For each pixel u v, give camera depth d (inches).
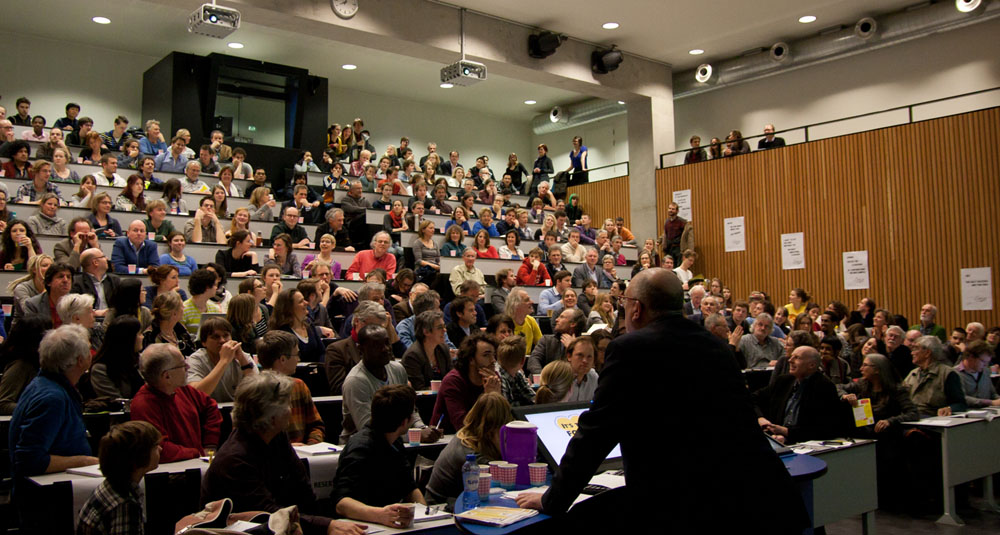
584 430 97.0
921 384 277.3
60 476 131.0
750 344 317.1
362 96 684.7
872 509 200.1
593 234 541.6
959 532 223.9
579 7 448.1
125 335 170.7
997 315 413.7
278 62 603.5
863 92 520.4
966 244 426.3
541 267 401.7
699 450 92.3
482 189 636.1
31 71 542.0
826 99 538.6
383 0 403.9
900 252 449.7
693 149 541.0
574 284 415.2
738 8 460.1
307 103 598.9
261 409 121.0
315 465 142.4
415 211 434.6
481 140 753.0
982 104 462.0
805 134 521.3
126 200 349.7
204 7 323.6
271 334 168.4
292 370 169.9
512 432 127.3
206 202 340.2
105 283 248.8
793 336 248.4
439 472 135.9
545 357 257.3
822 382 213.9
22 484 129.4
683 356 96.2
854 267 466.3
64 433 137.3
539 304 365.4
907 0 458.3
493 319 254.1
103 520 108.6
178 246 298.7
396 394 130.6
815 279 481.7
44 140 439.5
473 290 300.5
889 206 455.2
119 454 109.6
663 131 551.8
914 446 246.2
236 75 564.4
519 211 490.0
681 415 93.7
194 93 547.2
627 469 96.8
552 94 696.4
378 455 129.7
